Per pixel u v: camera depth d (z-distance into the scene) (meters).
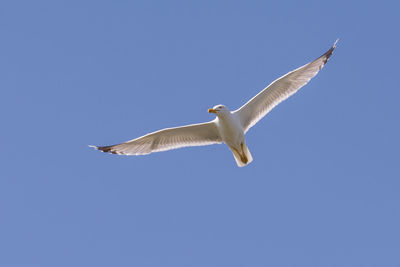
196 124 17.33
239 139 17.06
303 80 17.45
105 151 18.38
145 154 18.19
